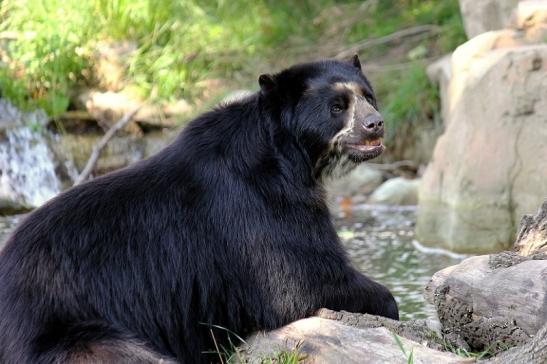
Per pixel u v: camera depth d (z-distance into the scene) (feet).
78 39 84.23
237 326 33.65
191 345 33.24
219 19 94.27
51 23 83.41
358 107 34.42
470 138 58.23
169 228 32.91
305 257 33.60
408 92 77.92
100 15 86.79
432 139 75.41
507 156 56.34
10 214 76.79
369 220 67.77
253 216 33.27
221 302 33.45
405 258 56.70
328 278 33.99
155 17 88.33
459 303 31.91
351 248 59.67
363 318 33.14
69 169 80.12
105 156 79.87
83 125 82.33
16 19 84.38
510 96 56.59
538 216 35.60
